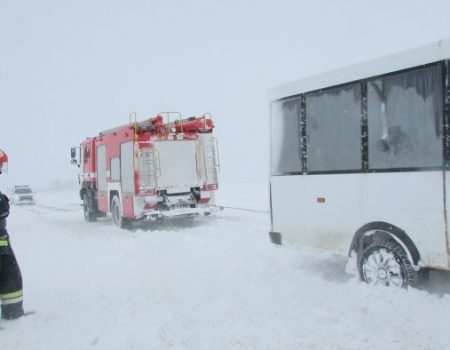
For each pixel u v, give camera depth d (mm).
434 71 5098
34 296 6695
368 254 5816
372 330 4605
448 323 4578
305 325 4816
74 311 5797
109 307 5883
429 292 5434
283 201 7031
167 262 8562
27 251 10844
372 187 5742
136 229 13797
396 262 5477
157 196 13023
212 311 5414
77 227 15398
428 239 5172
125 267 8414
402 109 5410
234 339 4578
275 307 5438
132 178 13047
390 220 5535
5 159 5785
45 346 4715
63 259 9586
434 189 5105
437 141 5078
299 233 6789
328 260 7695
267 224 12852
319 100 6422
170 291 6516
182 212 13172
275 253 8539
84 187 17609
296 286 6266
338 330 4648
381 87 5629
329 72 6262
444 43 4996
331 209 6285
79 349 4582
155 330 4910
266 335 4633
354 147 5969
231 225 13039
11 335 5039
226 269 7645
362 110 5848
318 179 6457
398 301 5133
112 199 14820
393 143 5512
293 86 6801
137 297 6281
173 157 13266
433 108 5109
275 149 7148
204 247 9766
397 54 5453
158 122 13141
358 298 5441
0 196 5422
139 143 12875
